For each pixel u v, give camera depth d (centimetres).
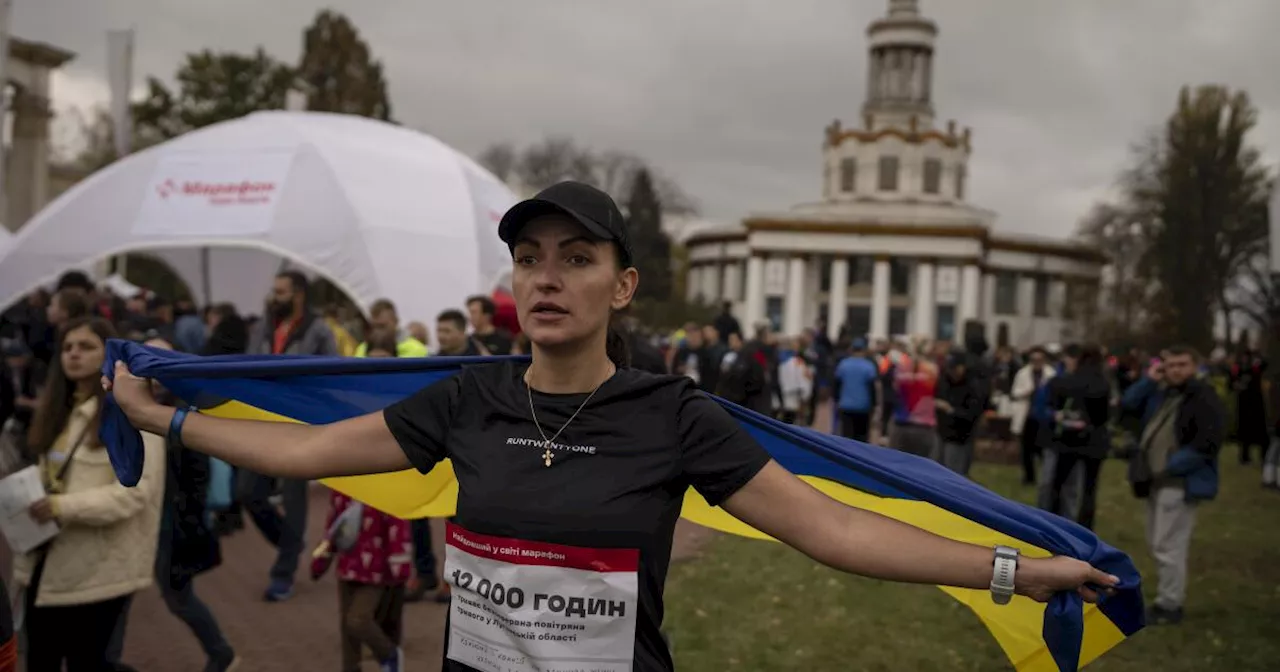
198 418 242
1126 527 1161
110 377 262
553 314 202
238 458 233
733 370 1480
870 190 8669
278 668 601
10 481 410
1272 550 1037
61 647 439
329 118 1659
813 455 269
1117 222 5878
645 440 202
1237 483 1566
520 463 203
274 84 5359
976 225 7862
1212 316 4994
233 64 5278
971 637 701
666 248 8325
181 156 1513
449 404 217
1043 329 8638
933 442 1261
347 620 527
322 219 1452
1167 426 757
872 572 204
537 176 7944
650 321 6206
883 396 2006
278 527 748
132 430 265
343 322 1593
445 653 215
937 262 7975
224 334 760
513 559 200
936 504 240
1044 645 273
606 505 198
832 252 8025
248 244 1432
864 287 8200
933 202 8656
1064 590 213
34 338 1160
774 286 8206
